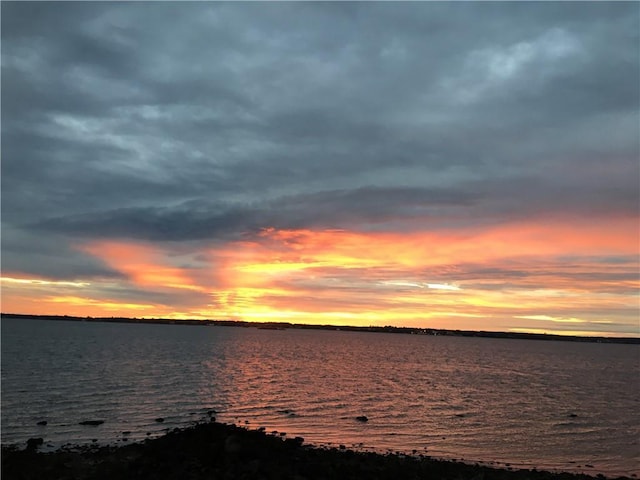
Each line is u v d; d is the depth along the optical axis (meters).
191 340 174.62
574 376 88.12
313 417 37.91
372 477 19.06
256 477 17.50
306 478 18.03
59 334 180.00
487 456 28.25
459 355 142.88
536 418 41.22
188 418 35.97
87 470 19.48
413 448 29.27
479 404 47.84
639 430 37.53
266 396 48.06
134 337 182.12
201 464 18.83
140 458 20.12
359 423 36.22
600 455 29.56
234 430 23.28
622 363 143.88
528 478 21.66
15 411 37.06
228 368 75.88
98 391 48.09
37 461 20.94
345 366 89.06
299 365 87.50
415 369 87.56
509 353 172.12
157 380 57.94
